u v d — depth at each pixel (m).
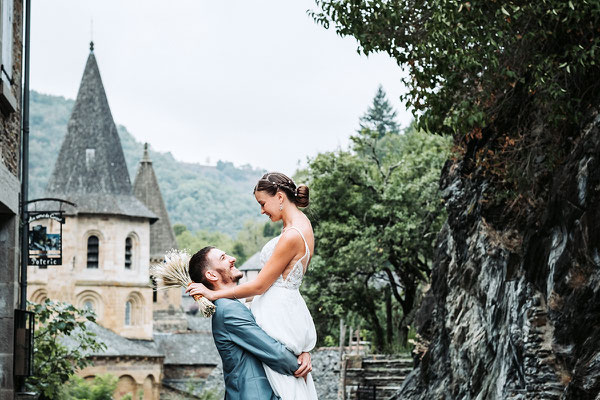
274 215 4.82
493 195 11.80
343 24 10.36
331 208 37.22
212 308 4.61
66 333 16.47
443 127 10.73
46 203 77.00
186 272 4.80
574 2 9.12
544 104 10.19
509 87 11.06
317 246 36.66
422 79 10.20
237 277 4.79
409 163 38.31
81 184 78.19
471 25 9.43
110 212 77.50
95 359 72.88
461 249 14.85
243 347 4.54
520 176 11.04
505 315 11.75
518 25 10.02
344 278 37.38
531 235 10.44
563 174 9.48
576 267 9.07
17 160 13.70
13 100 12.61
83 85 80.12
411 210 36.47
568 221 9.24
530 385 10.12
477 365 13.13
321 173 37.38
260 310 4.67
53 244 15.56
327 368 35.50
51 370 16.16
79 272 76.56
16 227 13.28
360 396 26.31
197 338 89.50
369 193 36.97
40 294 76.19
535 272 10.33
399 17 10.27
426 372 17.86
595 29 9.79
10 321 13.12
